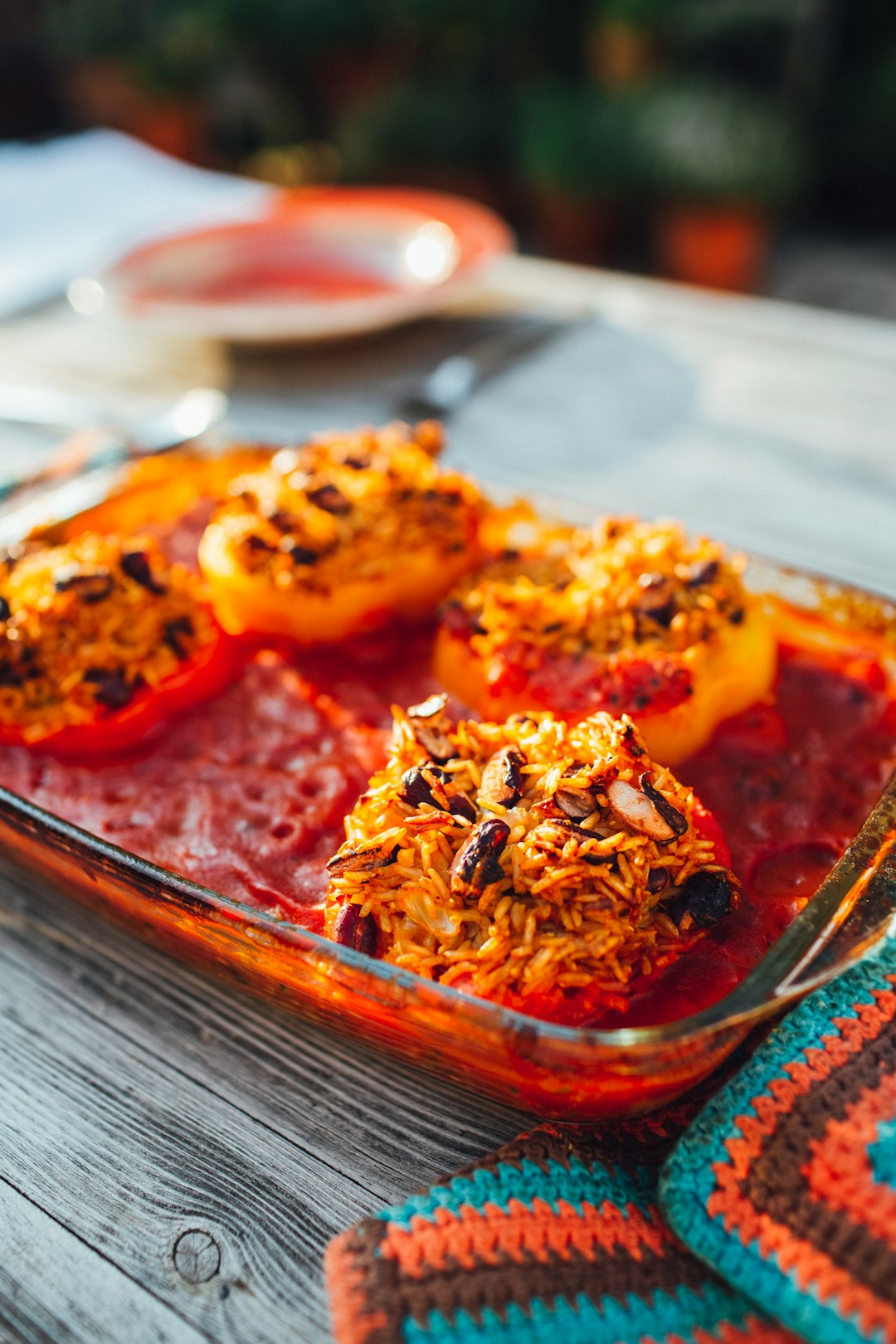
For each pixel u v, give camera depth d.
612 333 0.70
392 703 0.43
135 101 1.66
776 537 0.53
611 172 1.40
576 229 1.51
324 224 0.77
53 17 1.68
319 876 0.39
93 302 0.71
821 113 1.53
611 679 0.40
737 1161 0.33
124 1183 0.36
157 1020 0.39
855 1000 0.35
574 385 0.65
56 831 0.37
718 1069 0.36
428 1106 0.37
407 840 0.36
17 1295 0.34
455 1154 0.36
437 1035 0.33
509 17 1.51
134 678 0.43
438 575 0.46
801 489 0.56
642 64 1.48
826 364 0.65
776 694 0.42
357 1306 0.32
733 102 1.41
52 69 1.76
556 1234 0.33
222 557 0.46
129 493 0.50
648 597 0.41
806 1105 0.33
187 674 0.44
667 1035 0.32
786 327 0.69
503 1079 0.34
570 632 0.42
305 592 0.45
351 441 0.49
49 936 0.42
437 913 0.35
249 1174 0.36
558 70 1.60
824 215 1.62
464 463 0.60
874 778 0.40
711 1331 0.32
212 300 0.74
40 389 0.69
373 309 0.66
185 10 1.64
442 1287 0.32
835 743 0.41
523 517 0.47
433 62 1.65
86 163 1.06
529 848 0.35
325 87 1.75
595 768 0.36
